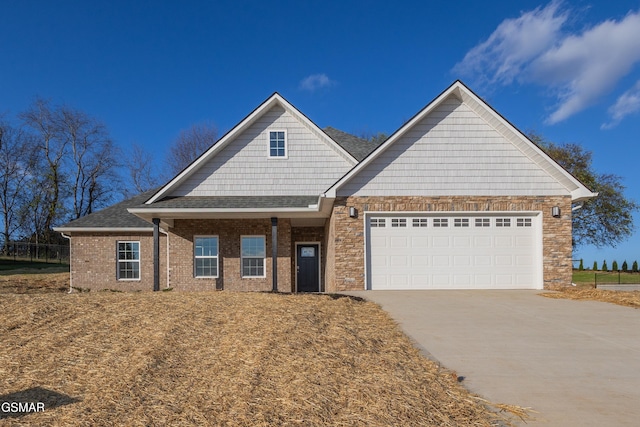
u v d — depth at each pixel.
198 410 4.09
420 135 14.31
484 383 5.20
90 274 17.97
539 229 14.12
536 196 14.19
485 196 14.16
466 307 10.45
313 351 5.95
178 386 4.70
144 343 6.19
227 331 6.88
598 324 8.56
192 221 16.41
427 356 6.30
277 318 7.69
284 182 16.17
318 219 17.28
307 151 16.31
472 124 14.34
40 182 41.44
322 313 8.62
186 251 16.34
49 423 3.84
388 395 4.54
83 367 5.26
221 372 5.11
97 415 3.99
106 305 8.62
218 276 16.34
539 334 7.72
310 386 4.69
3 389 4.62
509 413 4.34
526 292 13.20
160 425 3.80
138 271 18.09
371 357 5.94
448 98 14.32
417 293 13.00
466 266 14.09
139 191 45.09
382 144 14.01
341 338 6.73
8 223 41.00
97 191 44.56
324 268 18.16
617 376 5.51
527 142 13.87
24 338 6.41
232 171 16.12
